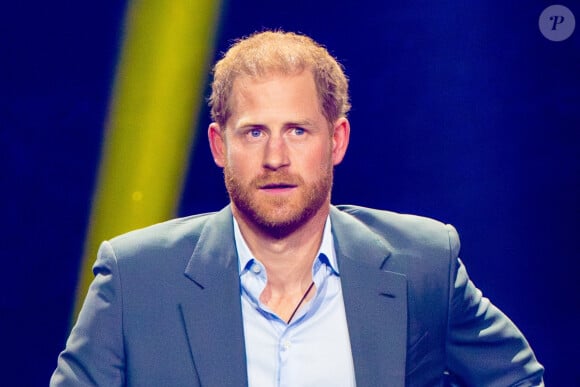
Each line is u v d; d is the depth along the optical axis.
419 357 6.28
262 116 5.80
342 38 13.73
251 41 6.05
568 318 13.95
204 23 13.51
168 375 5.98
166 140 13.61
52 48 13.61
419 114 13.88
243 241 6.24
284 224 5.87
